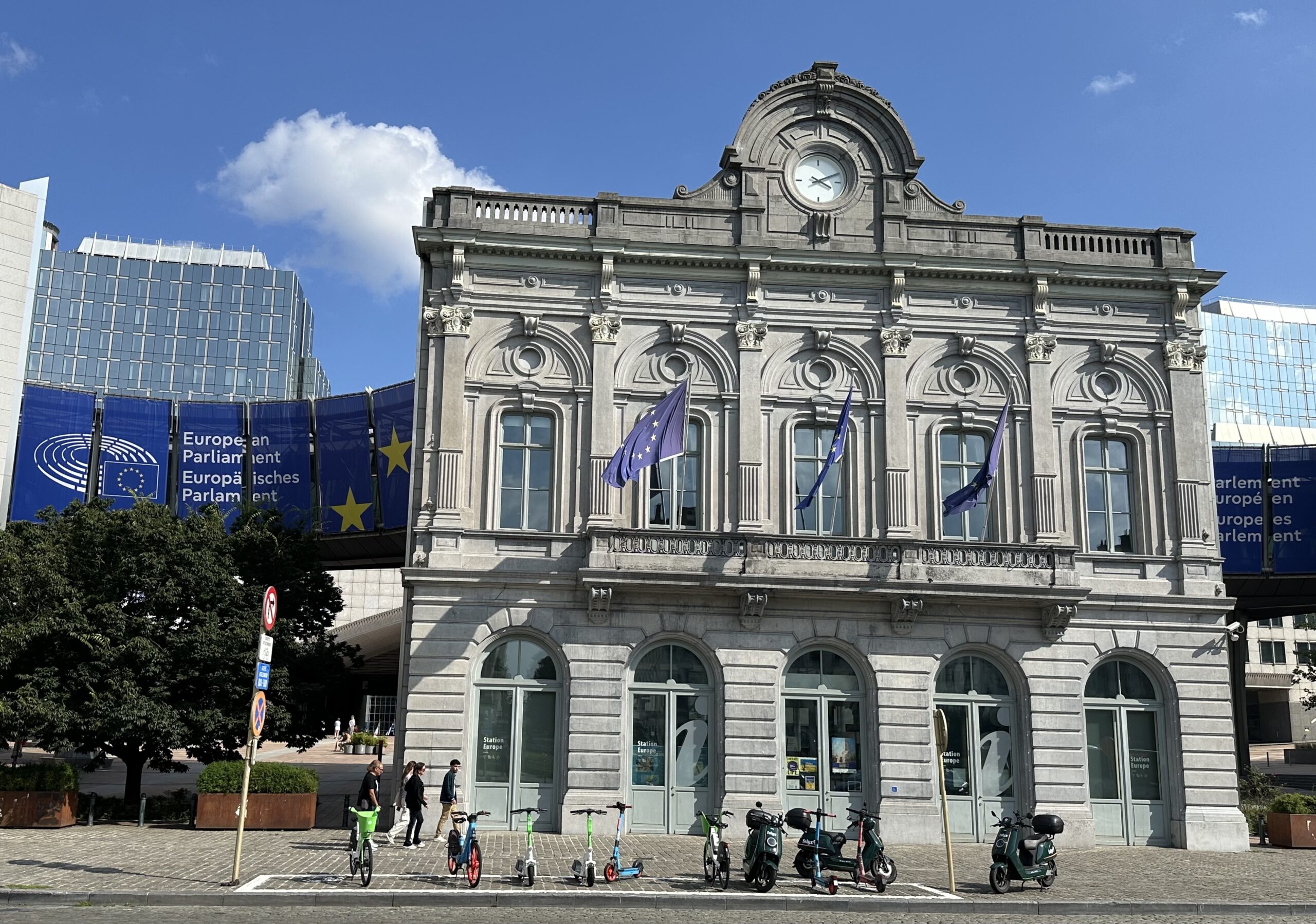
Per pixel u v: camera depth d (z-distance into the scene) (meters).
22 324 87.38
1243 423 135.38
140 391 150.38
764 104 31.39
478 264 29.69
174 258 160.50
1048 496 29.72
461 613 27.56
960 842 27.53
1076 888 20.84
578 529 28.53
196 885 18.28
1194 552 29.80
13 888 17.66
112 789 40.44
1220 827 28.22
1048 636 28.59
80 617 27.84
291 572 32.38
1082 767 28.17
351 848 19.58
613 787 26.97
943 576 28.12
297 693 30.64
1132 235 31.61
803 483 29.69
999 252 31.11
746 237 30.42
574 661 27.48
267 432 43.41
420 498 28.44
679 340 29.81
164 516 30.67
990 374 30.55
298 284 159.62
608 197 30.38
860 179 31.31
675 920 17.02
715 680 27.81
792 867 22.75
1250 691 112.56
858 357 30.22
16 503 41.06
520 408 29.22
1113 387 30.84
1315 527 43.38
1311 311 142.00
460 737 26.92
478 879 18.91
